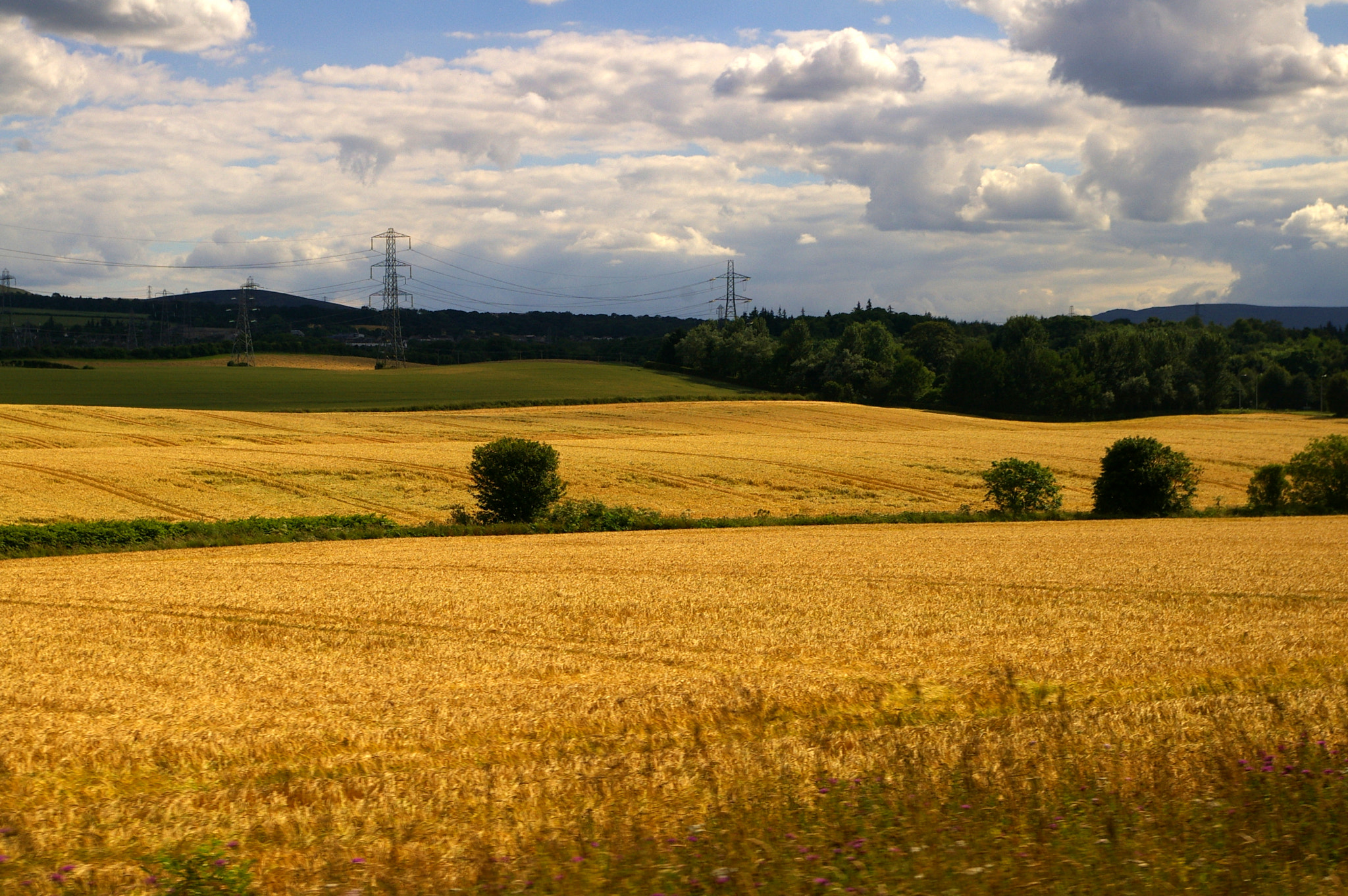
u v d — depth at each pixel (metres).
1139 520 37.44
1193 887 5.73
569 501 38.19
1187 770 7.60
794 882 5.80
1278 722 8.88
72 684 11.54
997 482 40.16
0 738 9.25
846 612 16.33
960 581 20.11
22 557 26.52
